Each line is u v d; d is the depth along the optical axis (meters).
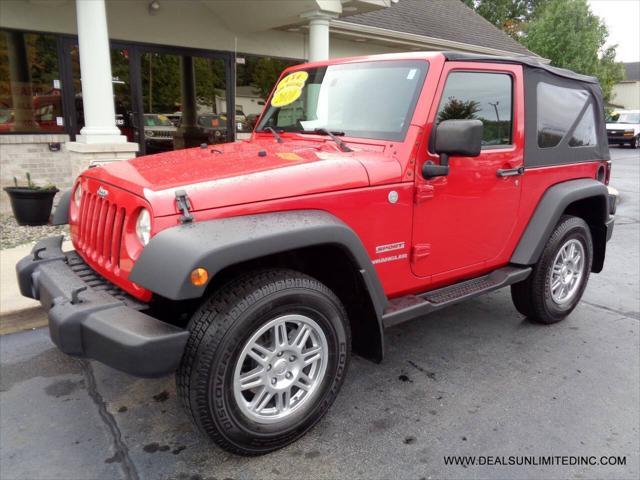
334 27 11.13
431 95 2.85
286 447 2.60
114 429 2.74
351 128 3.11
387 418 2.86
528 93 3.49
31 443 2.61
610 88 34.34
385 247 2.80
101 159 6.80
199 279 2.02
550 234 3.73
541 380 3.30
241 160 2.74
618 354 3.68
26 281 2.92
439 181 2.96
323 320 2.53
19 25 7.52
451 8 17.91
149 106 9.20
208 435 2.31
